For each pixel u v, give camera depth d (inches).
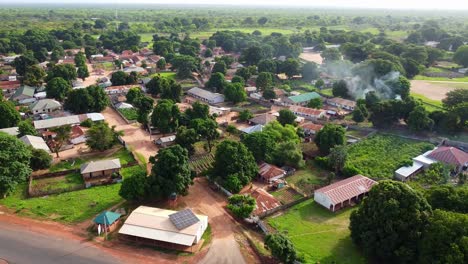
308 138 5305.1
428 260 2491.4
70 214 3368.6
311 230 3272.6
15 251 2837.1
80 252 2864.2
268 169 4180.6
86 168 4121.6
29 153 3826.3
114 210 3430.1
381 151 4872.0
